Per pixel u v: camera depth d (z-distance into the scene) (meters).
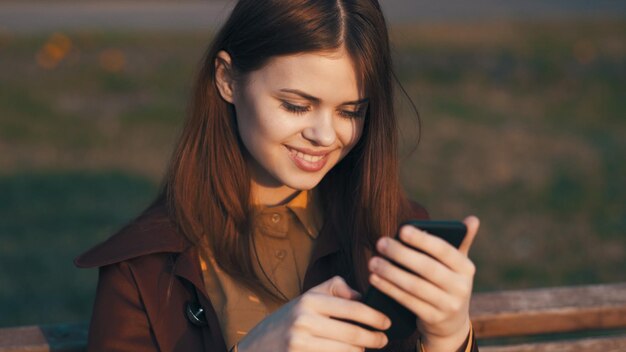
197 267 1.51
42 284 4.64
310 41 1.30
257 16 1.35
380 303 1.12
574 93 10.17
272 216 1.58
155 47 12.95
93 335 1.49
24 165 6.85
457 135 7.91
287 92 1.34
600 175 6.70
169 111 8.96
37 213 5.70
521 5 20.33
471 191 6.27
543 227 5.55
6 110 8.77
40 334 1.81
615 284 2.08
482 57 12.16
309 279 1.56
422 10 19.05
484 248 5.17
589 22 16.27
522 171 6.81
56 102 9.30
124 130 8.15
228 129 1.54
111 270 1.51
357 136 1.43
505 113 9.06
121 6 19.86
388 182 1.55
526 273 4.79
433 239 1.04
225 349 1.46
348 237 1.58
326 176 1.61
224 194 1.53
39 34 14.02
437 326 1.12
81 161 7.04
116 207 5.86
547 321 1.93
